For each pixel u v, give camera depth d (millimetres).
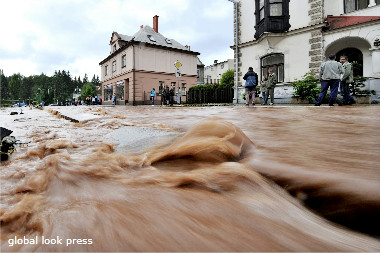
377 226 990
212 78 54375
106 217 864
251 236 778
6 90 108562
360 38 12164
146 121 4691
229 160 1609
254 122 4164
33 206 1002
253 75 11047
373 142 2266
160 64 27203
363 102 10977
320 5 12594
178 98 19266
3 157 1786
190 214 897
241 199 1043
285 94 13789
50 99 79562
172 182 1216
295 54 13594
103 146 2225
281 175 1328
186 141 1812
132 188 1162
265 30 13953
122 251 674
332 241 819
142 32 27906
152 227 797
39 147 2207
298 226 888
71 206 974
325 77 8320
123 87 28469
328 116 4910
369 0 12125
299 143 2246
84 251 675
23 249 703
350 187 1115
